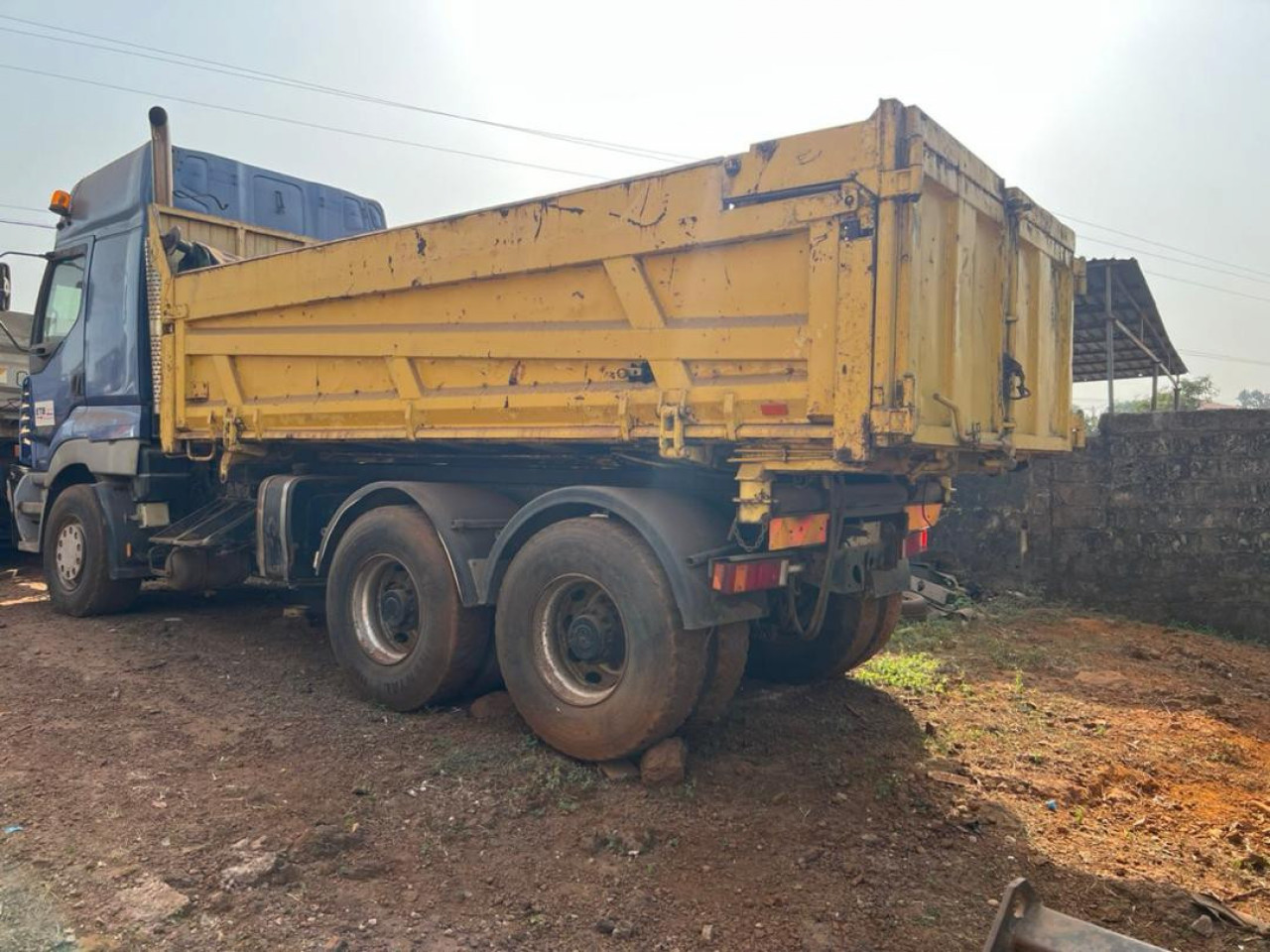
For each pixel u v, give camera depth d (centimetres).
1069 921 194
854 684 615
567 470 527
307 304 576
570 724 438
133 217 733
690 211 412
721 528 439
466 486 543
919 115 362
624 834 370
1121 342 1220
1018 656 734
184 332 666
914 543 554
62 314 826
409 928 304
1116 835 401
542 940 302
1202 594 934
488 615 505
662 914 318
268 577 630
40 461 837
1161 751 518
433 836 370
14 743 455
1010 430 459
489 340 488
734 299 406
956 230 403
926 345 386
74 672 582
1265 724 585
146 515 731
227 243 756
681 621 411
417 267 511
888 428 356
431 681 503
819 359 375
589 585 450
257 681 575
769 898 329
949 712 569
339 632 548
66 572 766
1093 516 988
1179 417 948
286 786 411
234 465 682
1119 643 812
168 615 772
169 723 491
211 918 302
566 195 452
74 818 372
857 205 363
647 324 430
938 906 328
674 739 435
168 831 362
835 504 463
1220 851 390
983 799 428
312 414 582
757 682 611
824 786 431
